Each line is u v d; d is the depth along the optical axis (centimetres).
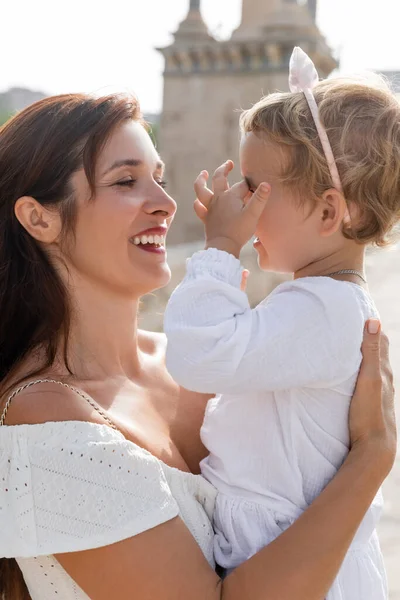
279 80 2795
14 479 161
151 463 166
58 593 169
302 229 184
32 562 170
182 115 2953
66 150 188
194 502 177
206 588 159
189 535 165
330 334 169
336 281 175
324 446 173
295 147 179
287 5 2781
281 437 175
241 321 171
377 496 186
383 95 183
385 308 1250
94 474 160
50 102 195
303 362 168
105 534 157
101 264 191
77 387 182
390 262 1797
